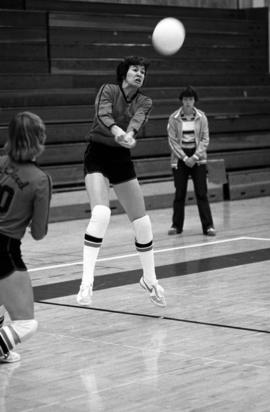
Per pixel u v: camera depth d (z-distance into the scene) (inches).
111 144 343.9
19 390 256.7
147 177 812.6
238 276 435.2
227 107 905.5
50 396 250.1
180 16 928.9
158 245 549.0
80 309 366.6
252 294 390.0
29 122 247.4
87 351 299.4
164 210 759.1
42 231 253.3
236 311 356.5
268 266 462.6
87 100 818.8
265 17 976.9
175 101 865.5
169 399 244.5
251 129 928.9
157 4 949.8
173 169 597.9
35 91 783.7
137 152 821.2
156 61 887.1
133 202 351.6
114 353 296.0
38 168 252.4
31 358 291.6
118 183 349.4
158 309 363.6
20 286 255.6
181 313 354.9
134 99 346.3
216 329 326.6
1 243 251.0
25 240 592.4
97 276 443.2
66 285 421.7
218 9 961.5
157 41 387.2
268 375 266.2
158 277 436.8
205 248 532.4
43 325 338.6
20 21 795.4
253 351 294.4
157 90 857.5
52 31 815.7
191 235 593.6
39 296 395.9
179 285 414.6
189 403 240.5
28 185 246.4
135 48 874.8
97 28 846.5
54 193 722.8
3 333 255.8
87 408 238.7
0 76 772.0
